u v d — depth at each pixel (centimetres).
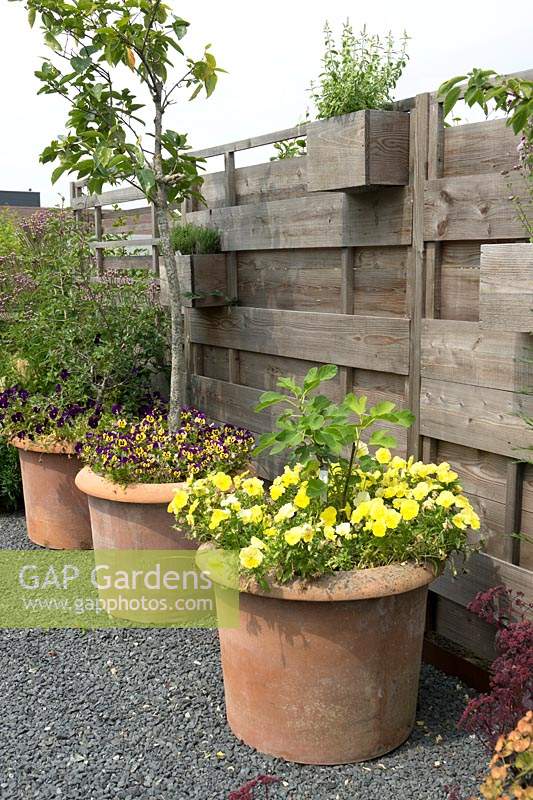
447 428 292
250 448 366
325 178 310
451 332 285
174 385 384
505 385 266
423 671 303
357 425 253
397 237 304
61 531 436
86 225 580
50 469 425
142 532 341
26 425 436
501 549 281
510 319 234
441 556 247
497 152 264
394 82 308
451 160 282
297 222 360
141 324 480
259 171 391
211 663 314
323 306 357
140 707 285
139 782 244
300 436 246
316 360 357
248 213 395
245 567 238
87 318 490
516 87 232
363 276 330
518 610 271
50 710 285
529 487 269
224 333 428
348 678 242
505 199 258
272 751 255
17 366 495
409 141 296
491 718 236
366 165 289
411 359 305
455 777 242
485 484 286
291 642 240
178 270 422
